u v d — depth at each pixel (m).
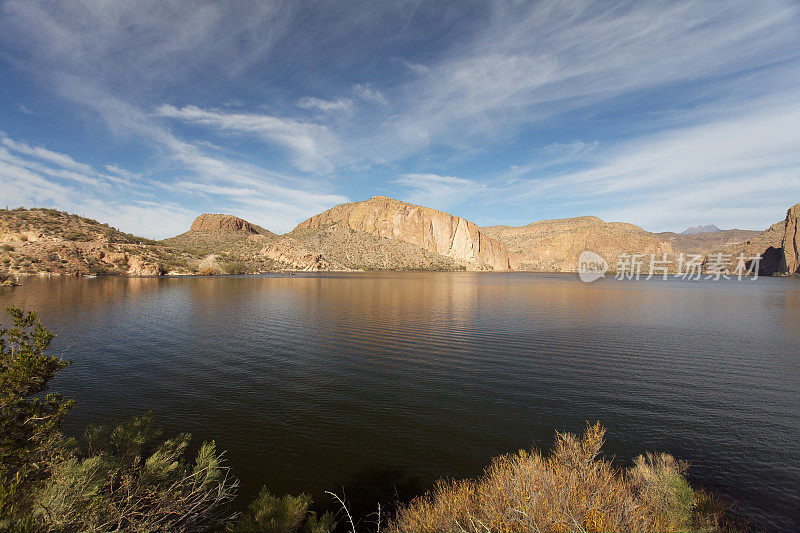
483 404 11.38
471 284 77.06
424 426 9.78
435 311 32.41
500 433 9.41
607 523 4.62
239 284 66.81
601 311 33.00
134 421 7.22
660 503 5.46
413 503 6.49
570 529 4.46
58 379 13.38
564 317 29.16
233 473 7.47
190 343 19.30
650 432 9.52
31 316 5.55
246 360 16.20
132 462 6.36
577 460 6.53
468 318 28.39
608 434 9.38
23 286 52.28
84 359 16.06
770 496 6.83
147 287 54.56
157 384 12.98
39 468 5.13
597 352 17.86
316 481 7.25
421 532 4.93
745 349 18.58
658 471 6.46
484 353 17.64
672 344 19.64
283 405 11.20
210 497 6.09
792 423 10.06
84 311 29.22
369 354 17.38
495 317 29.00
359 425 9.83
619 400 11.72
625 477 6.90
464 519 5.20
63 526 4.07
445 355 17.23
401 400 11.64
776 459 8.20
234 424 9.82
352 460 8.05
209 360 16.14
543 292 55.91
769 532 5.77
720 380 13.75
